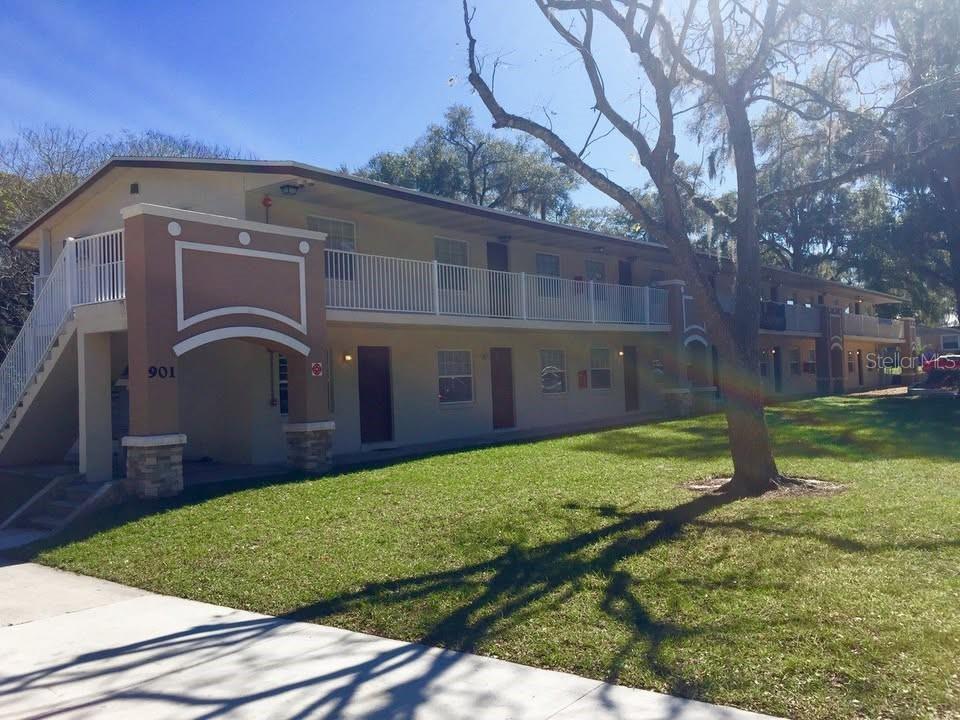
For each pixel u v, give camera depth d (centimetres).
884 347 4706
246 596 810
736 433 1115
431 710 525
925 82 1361
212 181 1628
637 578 745
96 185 1803
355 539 963
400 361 1955
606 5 1161
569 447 1666
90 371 1341
